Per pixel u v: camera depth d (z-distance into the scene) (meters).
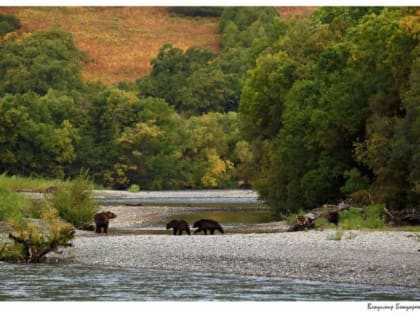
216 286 50.97
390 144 88.50
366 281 51.59
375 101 94.25
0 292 49.34
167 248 66.69
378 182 92.06
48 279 54.03
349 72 99.62
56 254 65.62
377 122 91.12
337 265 56.38
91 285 51.66
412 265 55.56
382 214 86.88
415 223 85.38
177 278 54.12
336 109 98.88
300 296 47.31
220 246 67.00
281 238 71.81
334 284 51.06
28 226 63.81
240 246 66.69
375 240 69.06
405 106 84.56
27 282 52.88
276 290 49.38
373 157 90.62
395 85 92.75
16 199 96.12
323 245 66.25
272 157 111.44
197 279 53.62
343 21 114.94
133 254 64.19
